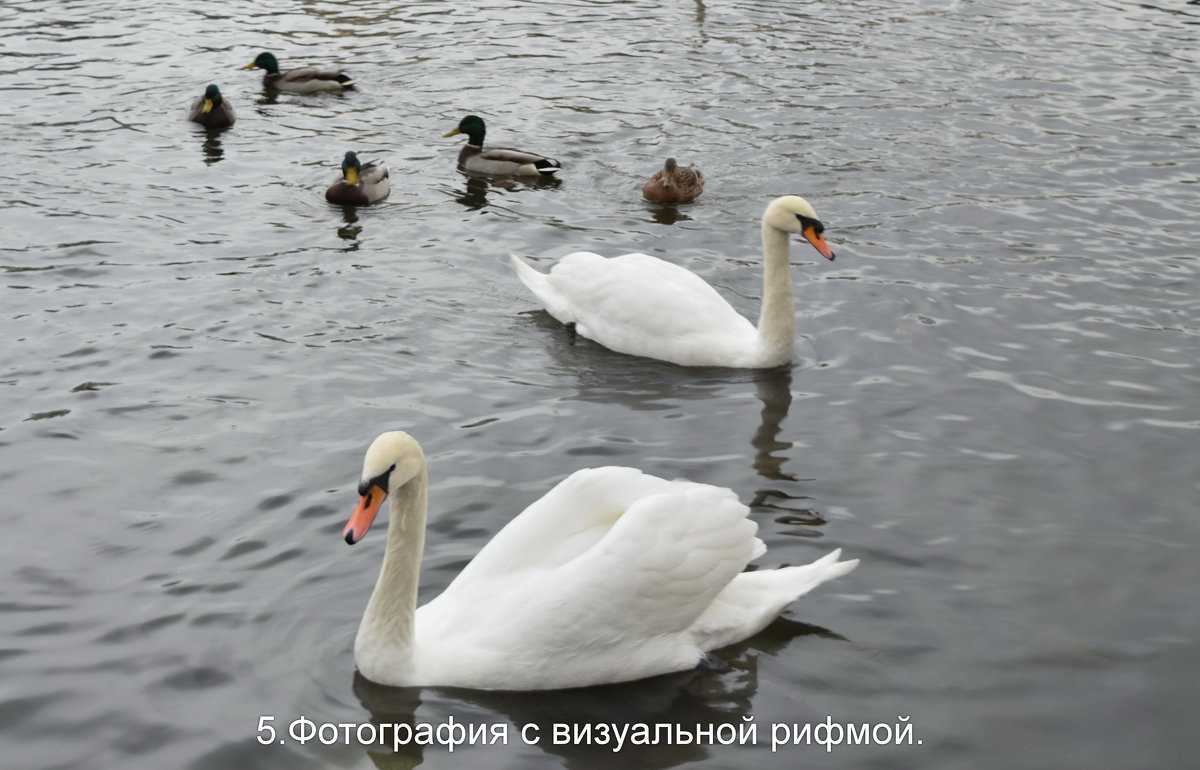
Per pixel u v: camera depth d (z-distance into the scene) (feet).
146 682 27.07
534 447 37.45
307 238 55.47
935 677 27.55
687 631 27.89
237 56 82.94
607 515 28.48
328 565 31.27
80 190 59.82
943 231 55.57
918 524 33.40
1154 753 25.36
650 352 44.57
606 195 61.31
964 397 40.91
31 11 90.79
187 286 49.65
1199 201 58.85
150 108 72.54
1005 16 91.86
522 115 72.33
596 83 77.41
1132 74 78.59
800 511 33.99
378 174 60.44
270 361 43.29
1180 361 43.29
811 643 28.66
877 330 46.14
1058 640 28.78
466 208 59.82
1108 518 33.83
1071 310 47.55
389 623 26.76
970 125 69.46
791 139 67.62
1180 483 35.60
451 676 26.86
